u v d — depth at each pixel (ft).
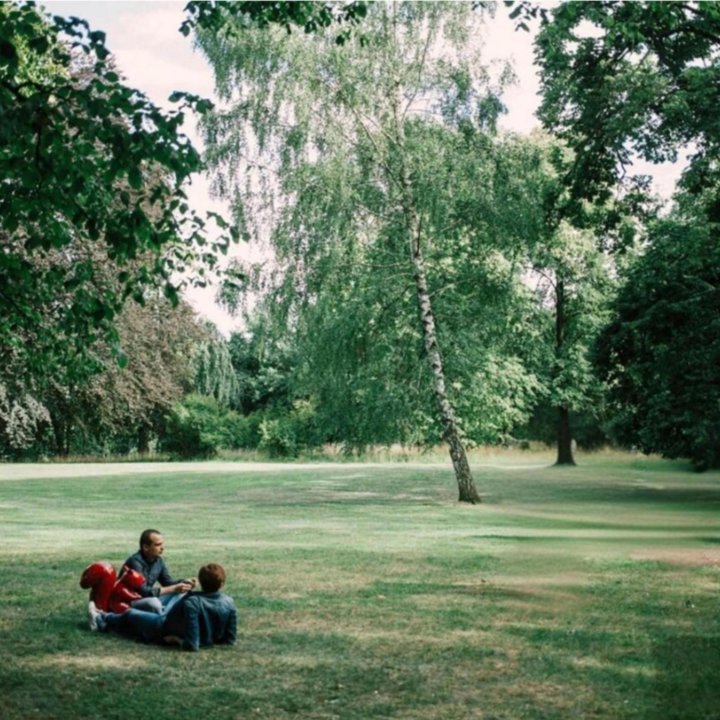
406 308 86.48
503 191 80.53
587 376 147.13
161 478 125.08
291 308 81.20
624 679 22.49
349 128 81.56
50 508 82.07
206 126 81.30
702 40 76.64
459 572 42.06
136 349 105.29
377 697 22.31
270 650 27.27
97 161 27.61
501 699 21.85
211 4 36.04
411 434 88.84
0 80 25.30
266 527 64.90
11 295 35.01
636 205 90.33
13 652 27.07
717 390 82.64
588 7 66.03
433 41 81.30
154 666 25.46
